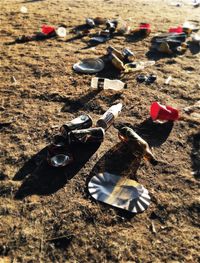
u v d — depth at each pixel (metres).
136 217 0.71
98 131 0.89
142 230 0.68
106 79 1.16
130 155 0.87
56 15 2.02
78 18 1.97
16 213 0.71
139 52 1.49
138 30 1.68
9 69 1.30
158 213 0.72
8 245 0.65
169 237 0.67
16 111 1.05
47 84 1.20
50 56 1.42
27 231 0.68
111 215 0.71
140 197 0.75
